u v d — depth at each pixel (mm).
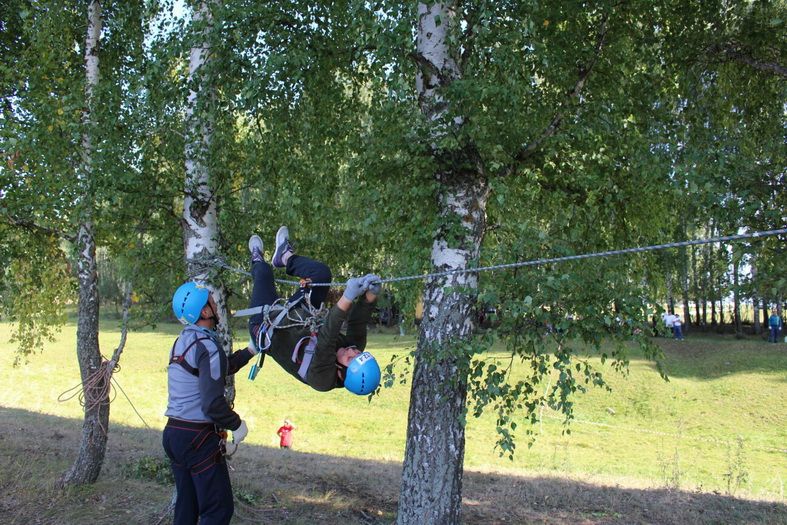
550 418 20953
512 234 7461
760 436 18953
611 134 6938
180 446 4328
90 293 9000
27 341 12281
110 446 12062
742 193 5152
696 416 21109
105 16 9812
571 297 5664
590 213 7082
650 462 15688
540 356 5812
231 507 4457
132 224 8344
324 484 10312
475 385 5855
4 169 8648
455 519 6375
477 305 6234
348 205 8039
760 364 25812
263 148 7867
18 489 8172
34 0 8977
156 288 8570
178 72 8211
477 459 15453
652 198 7270
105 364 8477
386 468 12594
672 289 31656
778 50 7207
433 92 6422
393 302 10195
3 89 9938
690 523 8531
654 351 6359
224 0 7379
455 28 5922
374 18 5945
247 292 8977
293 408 22219
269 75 6703
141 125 7578
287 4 7344
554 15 7141
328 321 3879
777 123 7281
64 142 8422
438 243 6508
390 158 6477
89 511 7582
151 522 7348
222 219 7496
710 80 7727
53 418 16375
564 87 7535
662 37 7840
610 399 23031
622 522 8625
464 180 6457
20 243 11148
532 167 7031
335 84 8344
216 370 4293
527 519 8734
